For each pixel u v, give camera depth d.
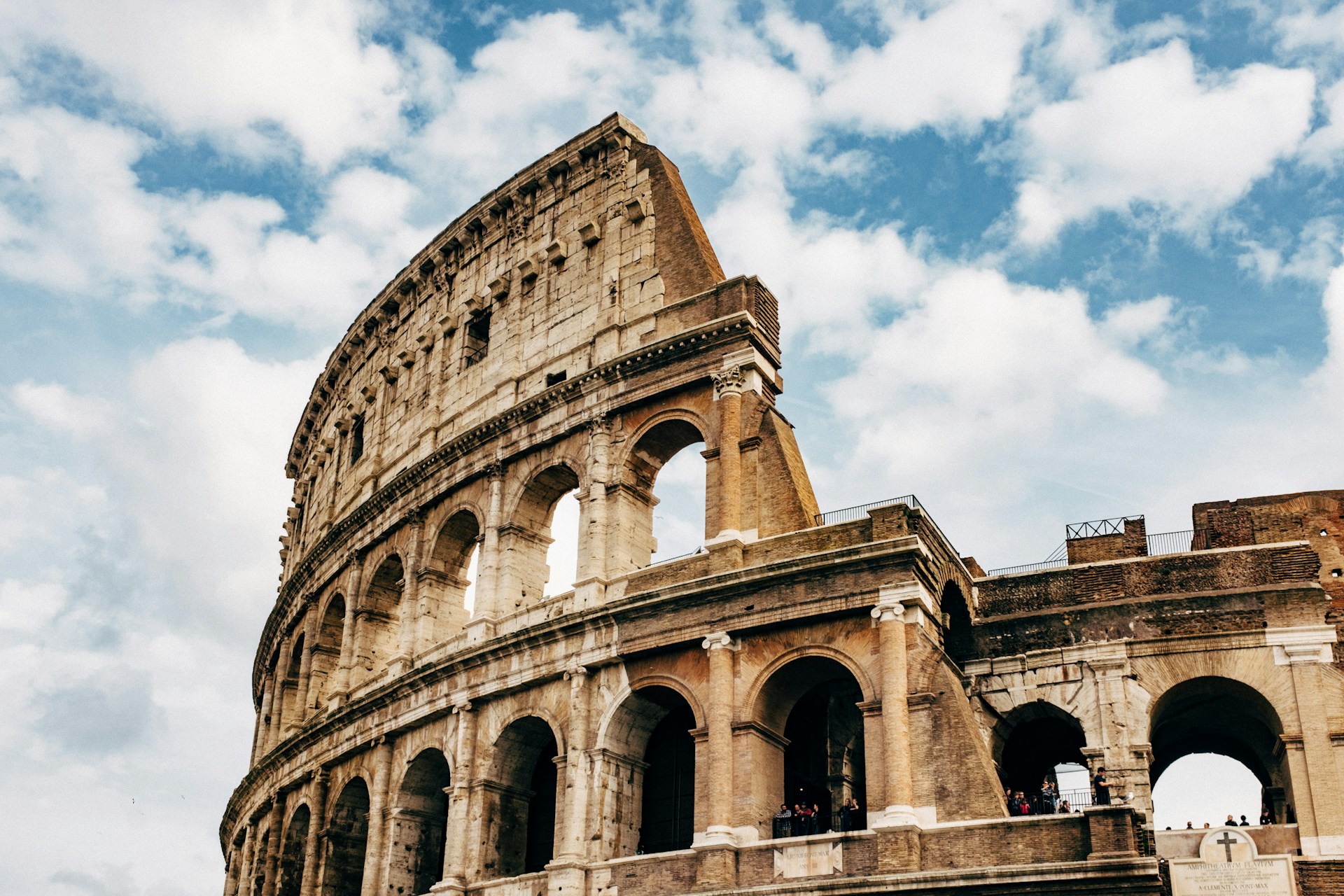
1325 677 49.59
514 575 61.56
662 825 53.78
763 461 54.66
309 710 76.19
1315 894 45.19
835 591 49.41
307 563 80.38
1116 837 42.12
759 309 58.19
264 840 77.62
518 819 58.06
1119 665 52.53
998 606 56.34
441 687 60.53
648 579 55.34
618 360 59.88
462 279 74.81
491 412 67.00
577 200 69.00
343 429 83.38
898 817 44.88
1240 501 57.72
